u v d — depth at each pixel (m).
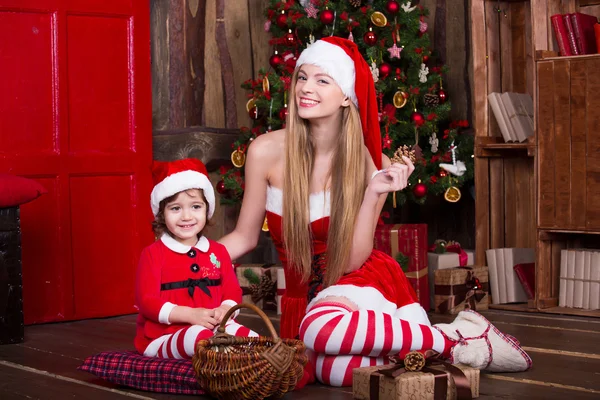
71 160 4.07
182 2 4.66
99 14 4.17
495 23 4.59
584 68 3.95
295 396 2.48
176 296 2.78
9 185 3.41
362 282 2.71
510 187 4.61
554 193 4.07
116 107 4.23
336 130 2.79
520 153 4.61
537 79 4.10
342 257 2.71
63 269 4.05
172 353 2.66
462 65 4.93
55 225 4.03
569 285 4.16
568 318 3.98
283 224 2.79
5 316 3.44
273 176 2.85
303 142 2.79
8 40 3.91
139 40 4.30
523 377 2.72
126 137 4.27
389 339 2.53
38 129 4.00
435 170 4.63
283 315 2.88
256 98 4.60
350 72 2.74
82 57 4.12
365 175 2.84
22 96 3.95
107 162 4.18
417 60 4.53
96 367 2.70
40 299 3.99
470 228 4.99
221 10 4.84
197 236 2.91
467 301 4.22
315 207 2.78
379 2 4.47
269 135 2.88
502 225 4.59
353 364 2.57
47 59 4.02
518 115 4.40
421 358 2.33
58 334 3.71
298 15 4.48
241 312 4.24
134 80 4.29
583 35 4.05
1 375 2.87
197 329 2.60
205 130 4.68
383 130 4.41
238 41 4.92
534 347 3.26
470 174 4.65
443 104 4.59
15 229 3.46
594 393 2.51
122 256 4.24
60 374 2.88
